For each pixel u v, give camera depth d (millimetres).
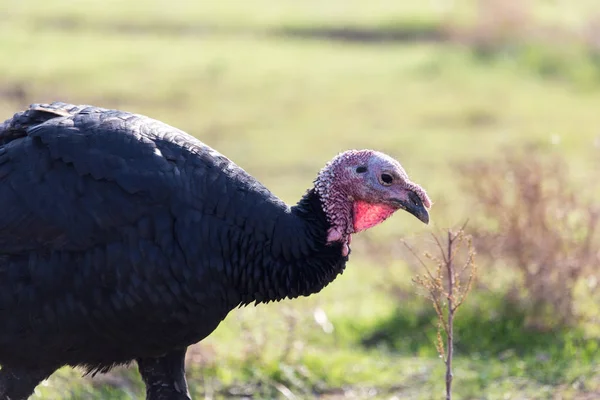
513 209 16266
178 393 11281
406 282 17266
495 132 29734
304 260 10836
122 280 10242
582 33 40656
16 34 41656
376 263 19391
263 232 10625
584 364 14508
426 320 16375
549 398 13688
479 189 17875
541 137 28734
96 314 10320
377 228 21516
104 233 10242
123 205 10258
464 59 38406
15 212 10266
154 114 31188
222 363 14281
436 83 35531
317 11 46750
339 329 16203
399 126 30469
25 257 10266
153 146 10539
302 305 16766
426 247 17312
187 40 41906
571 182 21156
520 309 15992
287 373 14172
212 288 10516
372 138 29078
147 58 38156
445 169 25734
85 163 10328
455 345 15500
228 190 10586
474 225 17016
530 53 38781
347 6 47656
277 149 27984
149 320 10414
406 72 37000
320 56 39312
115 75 35375
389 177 11016
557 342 15312
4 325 10367
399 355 15391
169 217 10336
